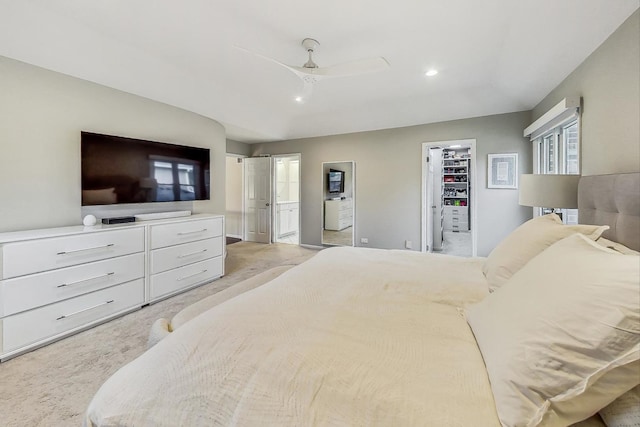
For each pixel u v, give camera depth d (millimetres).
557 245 1046
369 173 5086
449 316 1184
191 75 3314
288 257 4949
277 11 2107
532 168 3850
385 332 1032
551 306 756
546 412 627
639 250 1350
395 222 4898
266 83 3555
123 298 2639
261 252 5352
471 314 1099
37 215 2508
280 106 4445
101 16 2211
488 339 874
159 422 782
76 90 2729
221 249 3736
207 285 3473
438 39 2447
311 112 4738
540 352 682
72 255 2283
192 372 848
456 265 1951
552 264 920
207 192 3951
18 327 2002
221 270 3746
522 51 2488
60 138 2633
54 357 1994
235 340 954
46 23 2223
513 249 1482
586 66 2230
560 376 643
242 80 3465
